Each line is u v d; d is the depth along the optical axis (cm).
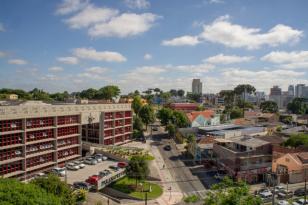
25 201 3497
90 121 10219
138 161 7356
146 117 14700
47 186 4903
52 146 8488
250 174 7694
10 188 3672
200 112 15525
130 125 12638
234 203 3331
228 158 8138
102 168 8419
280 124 16088
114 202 6481
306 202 6072
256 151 7988
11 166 7288
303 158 7638
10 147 7175
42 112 8081
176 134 13150
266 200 6334
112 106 11469
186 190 7181
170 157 10206
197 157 9444
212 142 10119
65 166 8419
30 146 7775
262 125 14788
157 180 7856
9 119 7150
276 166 7819
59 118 8756
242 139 8938
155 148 11519
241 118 17562
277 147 8231
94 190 7000
